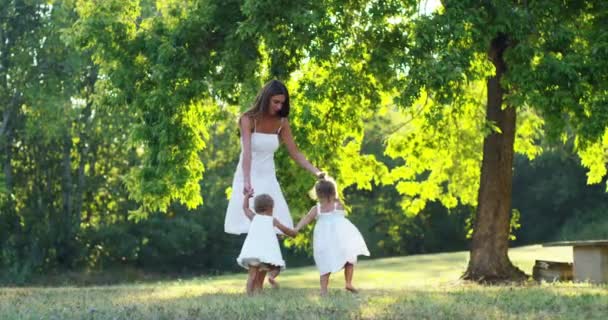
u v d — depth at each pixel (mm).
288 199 21812
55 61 43156
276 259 10273
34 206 49344
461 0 19312
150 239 56219
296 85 23125
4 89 44281
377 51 20516
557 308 8664
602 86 19234
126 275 52125
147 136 21578
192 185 22703
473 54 19219
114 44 22828
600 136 19078
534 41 19578
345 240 10992
